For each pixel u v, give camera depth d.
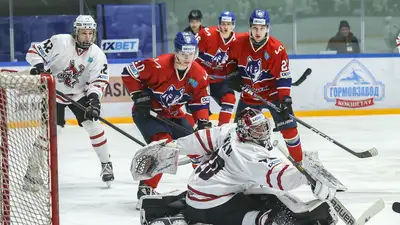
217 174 5.18
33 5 13.33
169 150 5.45
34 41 13.33
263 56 7.75
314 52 14.02
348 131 11.62
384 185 7.89
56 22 13.38
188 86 6.71
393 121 12.64
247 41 7.80
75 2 13.45
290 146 7.97
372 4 13.90
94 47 7.66
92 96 7.41
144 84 6.75
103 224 6.30
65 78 7.68
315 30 13.96
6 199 4.99
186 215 5.36
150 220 5.45
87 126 7.75
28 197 5.14
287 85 7.77
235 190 5.21
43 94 4.97
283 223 5.03
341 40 13.97
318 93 13.37
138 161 5.47
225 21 8.87
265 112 13.60
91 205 7.05
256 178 5.02
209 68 9.09
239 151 5.09
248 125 5.07
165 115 6.86
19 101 4.97
